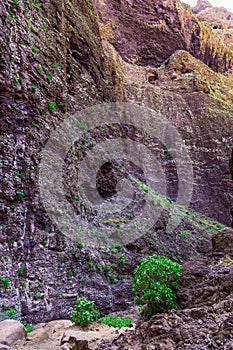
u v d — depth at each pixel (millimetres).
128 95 28844
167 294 4148
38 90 10836
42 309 7926
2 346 4164
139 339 3432
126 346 3408
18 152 9258
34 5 12438
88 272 10328
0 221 8031
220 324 3168
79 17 18266
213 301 3965
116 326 6160
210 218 27109
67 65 14891
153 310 4164
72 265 9820
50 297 8359
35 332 5613
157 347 3012
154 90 32062
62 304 8602
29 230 8797
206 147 30797
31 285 8008
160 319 3469
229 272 4238
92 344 4148
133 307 10242
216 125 32062
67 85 14180
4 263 7508
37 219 9242
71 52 16016
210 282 4281
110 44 32219
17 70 9898
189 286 4398
